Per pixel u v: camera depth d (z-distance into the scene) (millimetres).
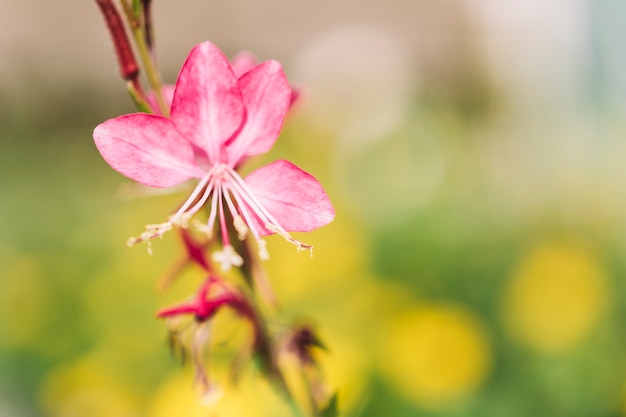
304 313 337
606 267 353
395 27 973
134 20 189
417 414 294
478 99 889
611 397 291
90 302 373
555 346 311
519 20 856
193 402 281
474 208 465
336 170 530
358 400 280
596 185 473
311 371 202
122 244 430
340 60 763
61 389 327
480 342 307
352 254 371
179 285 363
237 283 198
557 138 600
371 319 333
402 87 757
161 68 922
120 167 183
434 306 333
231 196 190
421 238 419
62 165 656
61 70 874
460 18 944
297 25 963
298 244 180
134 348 342
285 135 600
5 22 850
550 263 333
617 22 732
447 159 532
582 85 772
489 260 391
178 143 185
